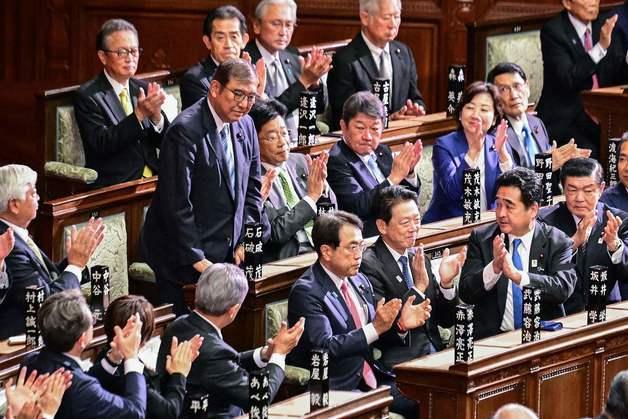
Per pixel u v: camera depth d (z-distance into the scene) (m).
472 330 19.61
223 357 19.22
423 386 19.86
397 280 21.84
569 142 27.30
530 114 27.30
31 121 36.09
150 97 25.94
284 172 24.17
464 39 35.16
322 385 18.70
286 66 28.00
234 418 18.78
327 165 24.88
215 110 22.47
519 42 31.00
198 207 22.53
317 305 20.84
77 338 17.95
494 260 21.56
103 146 26.30
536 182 21.95
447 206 25.55
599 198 24.77
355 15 35.06
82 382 17.88
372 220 24.91
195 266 22.30
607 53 29.45
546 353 20.48
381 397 19.41
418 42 35.22
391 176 24.58
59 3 35.78
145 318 18.75
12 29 35.91
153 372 19.70
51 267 21.62
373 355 21.69
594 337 21.08
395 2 28.38
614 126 28.06
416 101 29.33
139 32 35.72
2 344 19.81
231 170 22.67
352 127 24.83
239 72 22.17
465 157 25.50
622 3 30.67
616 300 23.36
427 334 22.03
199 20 35.59
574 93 29.44
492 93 25.55
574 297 23.17
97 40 26.78
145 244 22.81
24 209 21.20
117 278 24.66
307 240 23.91
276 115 23.95
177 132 22.30
